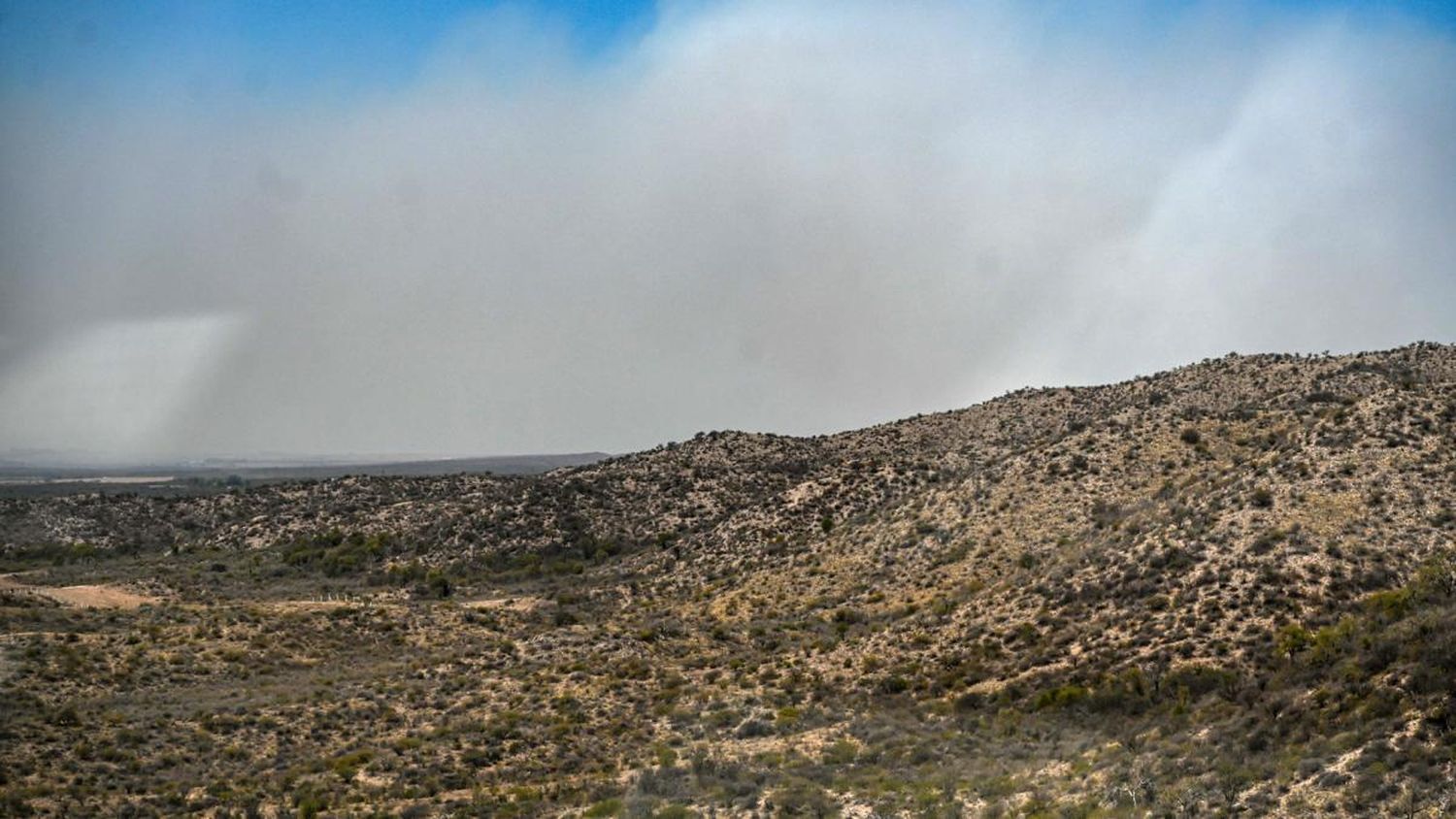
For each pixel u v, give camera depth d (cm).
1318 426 5972
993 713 4362
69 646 6206
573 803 3684
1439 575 3866
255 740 4722
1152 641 4400
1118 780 3072
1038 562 6725
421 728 4972
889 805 3222
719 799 3466
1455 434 5450
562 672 5972
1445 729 2764
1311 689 3419
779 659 6009
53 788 3875
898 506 9125
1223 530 5112
